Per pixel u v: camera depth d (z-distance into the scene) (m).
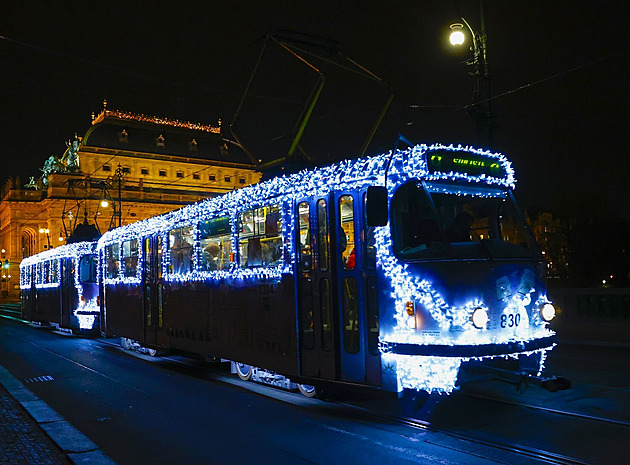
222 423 8.34
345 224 8.30
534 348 7.47
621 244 39.59
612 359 12.59
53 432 7.98
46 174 98.31
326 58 12.14
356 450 6.80
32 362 15.73
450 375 7.02
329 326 8.44
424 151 7.66
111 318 17.56
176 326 13.30
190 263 12.83
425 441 7.00
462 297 7.17
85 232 28.39
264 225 10.02
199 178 100.50
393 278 7.48
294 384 10.00
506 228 8.30
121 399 10.29
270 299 9.73
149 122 98.38
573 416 7.79
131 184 93.75
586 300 16.84
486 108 16.59
